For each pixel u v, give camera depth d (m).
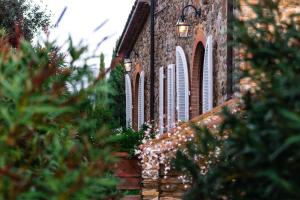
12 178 2.69
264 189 2.94
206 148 3.85
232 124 3.21
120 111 25.38
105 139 3.64
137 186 8.40
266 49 3.07
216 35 10.63
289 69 2.90
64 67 4.11
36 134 3.31
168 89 14.59
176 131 8.27
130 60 22.42
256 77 3.17
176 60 13.79
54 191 2.75
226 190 3.34
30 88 2.71
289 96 2.73
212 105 10.80
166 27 15.76
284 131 2.66
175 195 8.06
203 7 11.73
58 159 3.15
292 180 2.71
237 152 3.05
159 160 8.10
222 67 10.12
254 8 3.29
